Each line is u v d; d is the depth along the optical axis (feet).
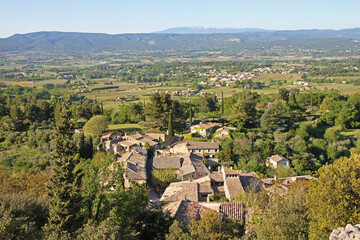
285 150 333.42
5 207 126.41
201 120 472.44
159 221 128.57
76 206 131.13
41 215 138.51
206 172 268.00
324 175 115.24
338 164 118.42
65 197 130.21
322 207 111.96
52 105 573.33
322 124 454.40
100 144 360.28
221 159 314.14
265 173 286.46
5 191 160.04
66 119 142.10
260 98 627.87
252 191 160.45
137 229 130.31
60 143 139.44
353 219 107.04
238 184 217.56
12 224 98.32
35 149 382.22
